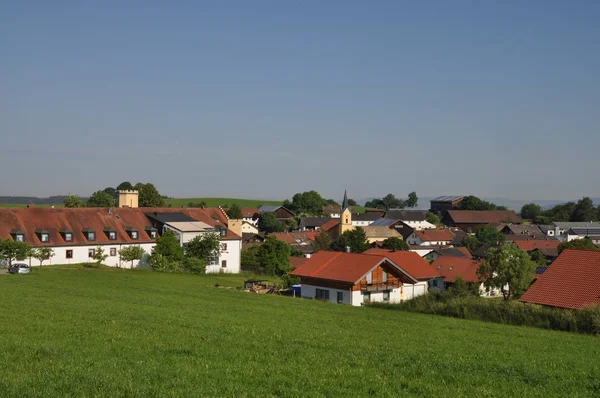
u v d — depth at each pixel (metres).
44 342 24.56
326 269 67.94
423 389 19.55
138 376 19.02
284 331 31.94
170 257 84.06
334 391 18.59
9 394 16.50
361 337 31.97
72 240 81.19
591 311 41.22
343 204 180.00
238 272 94.88
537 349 31.28
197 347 24.84
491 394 19.39
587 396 19.97
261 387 18.48
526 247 143.62
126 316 34.34
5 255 70.50
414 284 71.56
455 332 37.09
